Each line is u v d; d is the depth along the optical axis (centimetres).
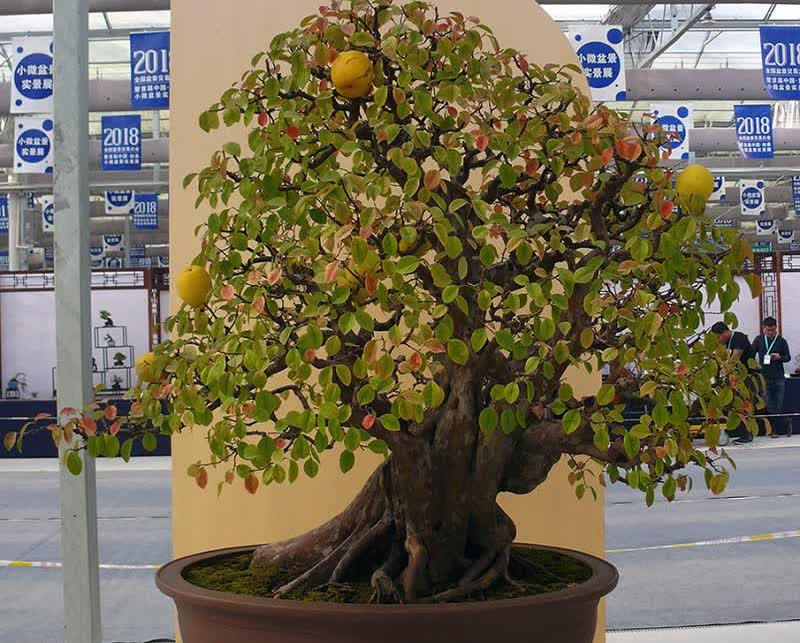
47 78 830
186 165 191
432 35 111
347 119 114
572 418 95
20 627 311
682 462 105
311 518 188
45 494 684
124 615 323
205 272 111
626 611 316
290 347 100
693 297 97
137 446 939
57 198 170
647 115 116
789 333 1327
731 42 1138
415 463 109
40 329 1370
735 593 342
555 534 194
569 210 112
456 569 117
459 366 110
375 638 96
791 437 961
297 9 190
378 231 94
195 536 188
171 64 192
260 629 100
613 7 920
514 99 112
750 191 1523
